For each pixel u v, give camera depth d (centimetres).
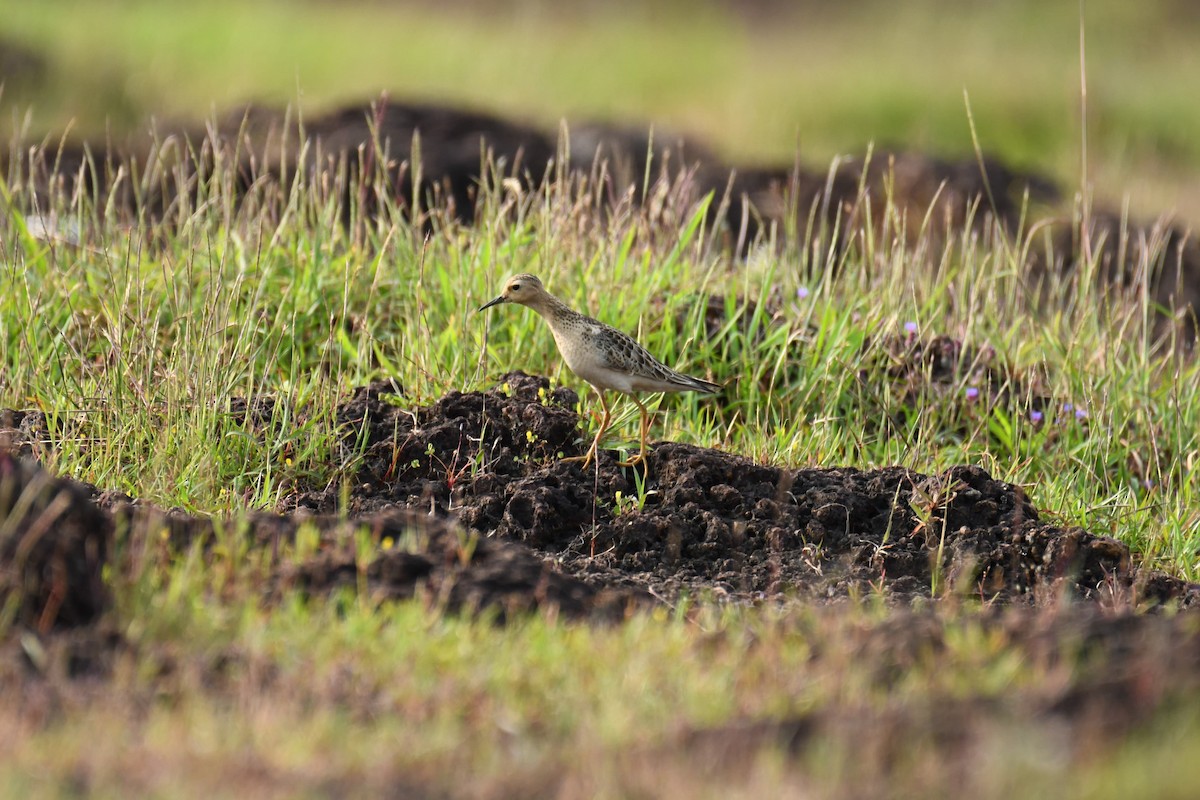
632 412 1225
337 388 1191
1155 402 1399
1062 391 1398
